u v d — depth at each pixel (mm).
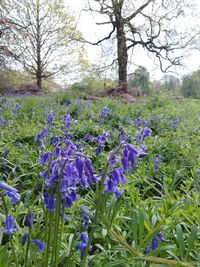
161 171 5055
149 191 4297
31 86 31266
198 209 2664
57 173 1822
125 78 26234
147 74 27656
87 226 2174
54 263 1951
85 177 1854
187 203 3260
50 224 1944
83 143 5859
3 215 2506
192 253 2504
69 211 2908
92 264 2213
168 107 14812
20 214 3012
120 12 25719
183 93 38375
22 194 3432
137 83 29328
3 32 24438
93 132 7391
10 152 5195
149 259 2096
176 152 6199
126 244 2125
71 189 1854
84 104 11609
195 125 9766
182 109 14219
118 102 15375
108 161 1943
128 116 9797
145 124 7773
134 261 2207
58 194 1824
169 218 2633
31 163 4703
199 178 4207
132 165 1986
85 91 21359
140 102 18328
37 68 33406
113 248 2156
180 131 8344
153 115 10508
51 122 6750
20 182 4184
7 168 4656
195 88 37969
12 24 24641
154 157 5738
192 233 2143
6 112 9672
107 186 1929
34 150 5457
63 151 1914
